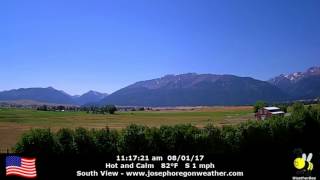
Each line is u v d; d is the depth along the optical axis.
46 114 199.50
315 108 56.25
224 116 181.88
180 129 39.38
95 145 35.06
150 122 141.62
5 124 121.19
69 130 35.41
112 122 141.75
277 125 47.56
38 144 32.69
